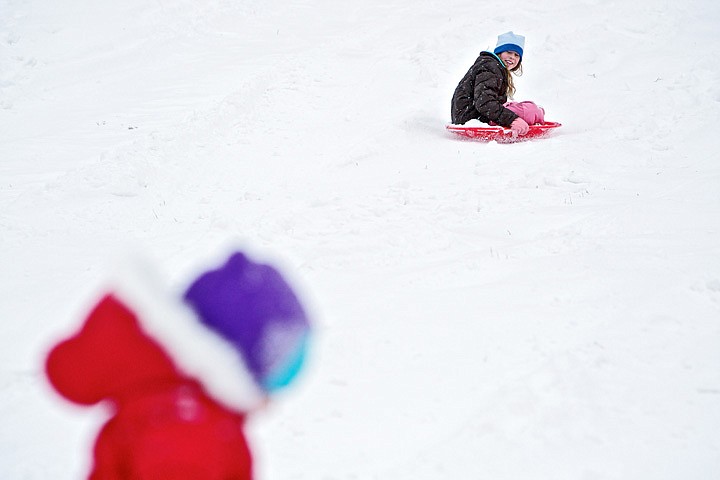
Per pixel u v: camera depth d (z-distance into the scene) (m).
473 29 24.61
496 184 13.11
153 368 2.91
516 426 5.89
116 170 14.70
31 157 16.62
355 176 14.22
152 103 20.86
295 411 6.19
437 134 16.81
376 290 8.84
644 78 19.45
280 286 2.99
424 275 9.23
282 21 29.30
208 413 2.96
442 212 11.67
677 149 14.48
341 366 6.95
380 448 5.68
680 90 17.91
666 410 6.11
